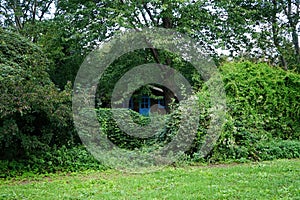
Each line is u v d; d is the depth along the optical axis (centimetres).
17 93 702
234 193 466
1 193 525
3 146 754
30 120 766
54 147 802
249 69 924
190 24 1384
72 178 655
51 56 1670
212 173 618
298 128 934
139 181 583
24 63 915
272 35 1625
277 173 591
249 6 1590
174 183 554
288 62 1852
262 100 891
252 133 833
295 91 936
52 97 739
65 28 1550
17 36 999
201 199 448
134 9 1360
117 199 465
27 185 592
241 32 1458
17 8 1986
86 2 1460
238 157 789
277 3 1655
